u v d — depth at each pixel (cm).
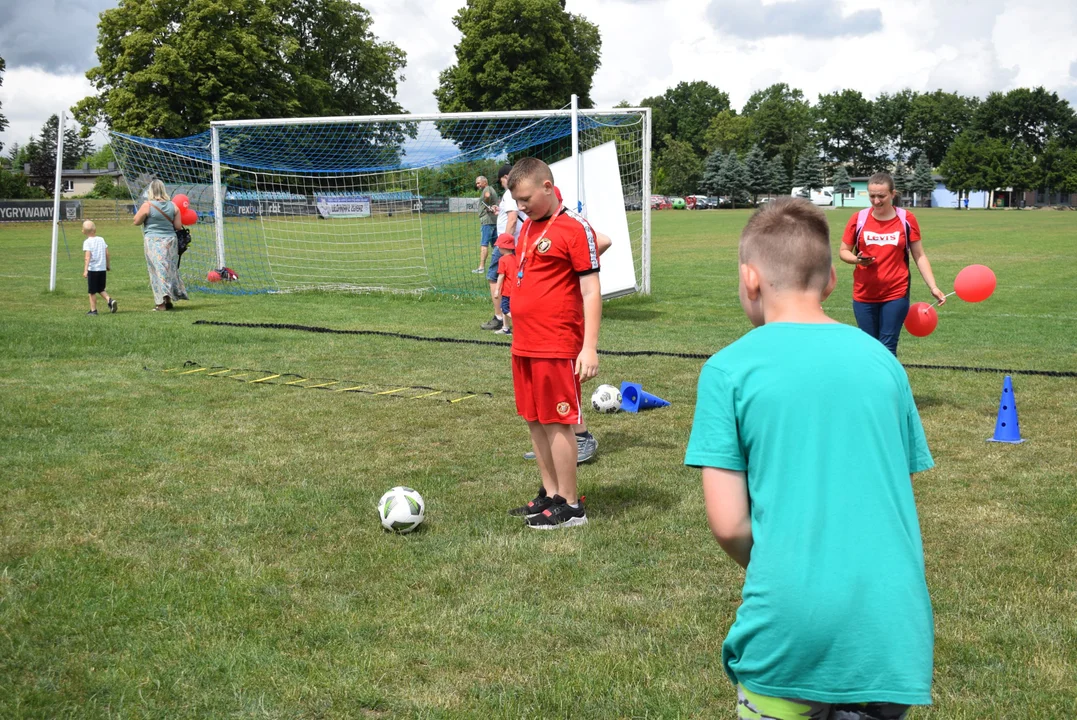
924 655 171
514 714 299
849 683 169
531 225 475
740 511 181
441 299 1482
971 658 334
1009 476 552
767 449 177
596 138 1587
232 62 4603
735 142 10200
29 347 961
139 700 306
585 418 711
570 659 336
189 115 4616
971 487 533
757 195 9388
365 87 5731
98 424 671
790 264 189
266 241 2648
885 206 684
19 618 361
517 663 334
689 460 184
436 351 998
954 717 296
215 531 463
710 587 398
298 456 600
